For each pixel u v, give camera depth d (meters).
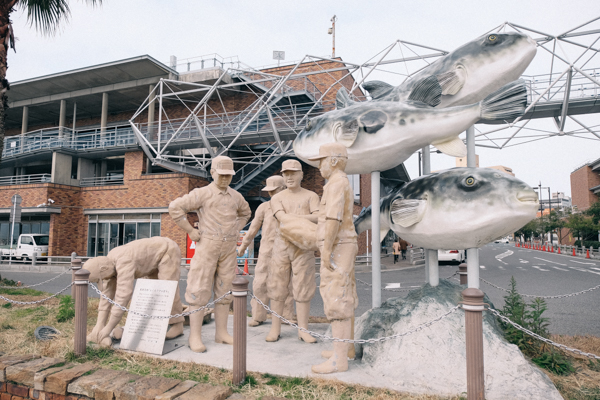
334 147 3.98
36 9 8.56
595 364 4.47
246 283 3.81
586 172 40.91
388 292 10.64
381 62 14.39
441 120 4.47
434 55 13.79
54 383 3.54
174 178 19.23
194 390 3.31
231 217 5.05
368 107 4.91
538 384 3.45
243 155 21.53
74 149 21.88
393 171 19.05
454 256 18.80
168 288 4.83
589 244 29.17
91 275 4.85
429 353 3.85
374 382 3.73
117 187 20.58
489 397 3.42
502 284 11.98
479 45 4.90
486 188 4.05
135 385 3.40
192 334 4.81
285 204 5.14
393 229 4.89
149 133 20.31
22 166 26.34
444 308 4.23
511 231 4.11
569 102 14.70
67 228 20.88
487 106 4.30
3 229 24.25
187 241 18.06
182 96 22.72
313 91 21.50
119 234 20.45
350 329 4.16
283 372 4.05
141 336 4.75
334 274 3.93
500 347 3.74
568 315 7.65
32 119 28.00
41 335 5.44
